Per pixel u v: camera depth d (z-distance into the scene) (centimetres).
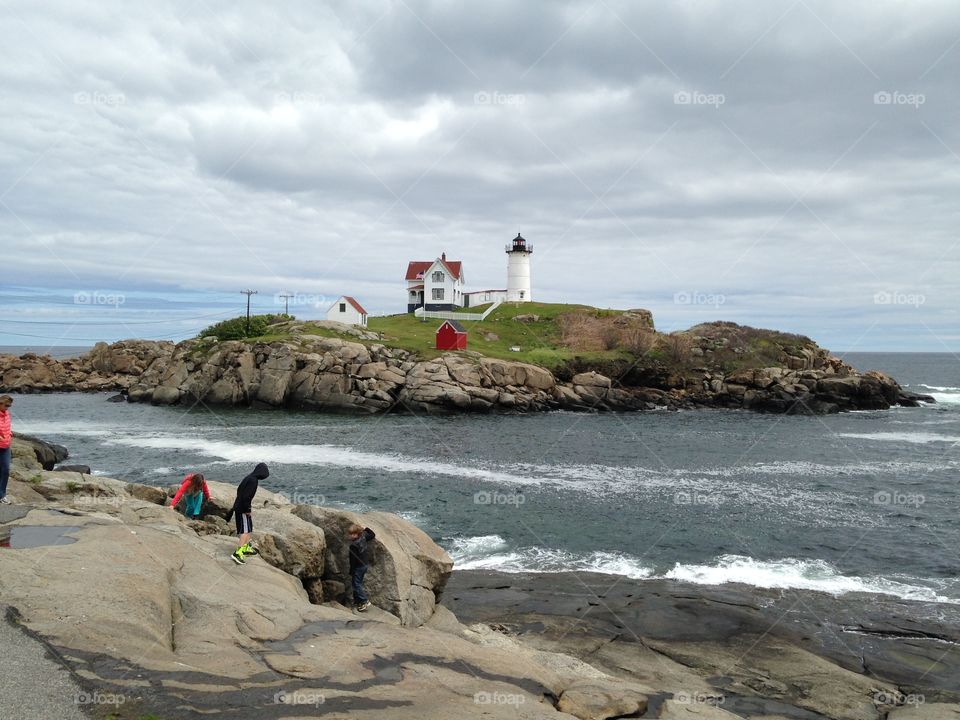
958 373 17250
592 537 2388
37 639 778
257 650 889
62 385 9375
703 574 1995
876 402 7788
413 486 3203
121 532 1238
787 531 2481
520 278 11425
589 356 8000
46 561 1010
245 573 1197
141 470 3528
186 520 1576
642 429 5616
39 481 1767
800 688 1279
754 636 1537
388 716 746
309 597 1389
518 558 2144
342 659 891
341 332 8000
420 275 10731
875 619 1653
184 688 743
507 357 7712
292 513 1573
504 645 1331
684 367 8131
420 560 1498
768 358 8300
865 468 3834
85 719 643
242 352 6962
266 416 6238
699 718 1021
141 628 855
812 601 1777
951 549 2273
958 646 1504
